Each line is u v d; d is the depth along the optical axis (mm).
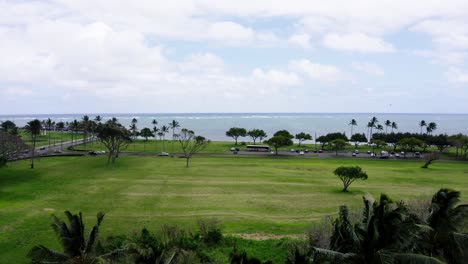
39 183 76562
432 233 21734
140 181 80250
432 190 72938
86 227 45844
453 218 21516
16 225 46312
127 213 53156
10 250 37719
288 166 108750
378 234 19000
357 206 56062
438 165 117875
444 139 153750
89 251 26016
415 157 141000
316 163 117438
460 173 98938
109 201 60906
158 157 128750
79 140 194500
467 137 145750
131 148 162000
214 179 83875
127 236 37469
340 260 18953
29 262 34094
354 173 70500
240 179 84250
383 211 19562
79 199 62156
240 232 43594
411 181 84438
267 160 124625
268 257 32344
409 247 19125
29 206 56469
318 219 50812
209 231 39281
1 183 75750
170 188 72750
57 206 56938
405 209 20812
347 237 20906
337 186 76812
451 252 21000
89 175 87688
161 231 40000
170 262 23156
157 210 55125
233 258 21500
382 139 186000
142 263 22688
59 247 38531
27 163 107000
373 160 129375
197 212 54156
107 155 132375
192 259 27641
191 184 77312
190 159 124375
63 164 106188
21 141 102625
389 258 17547
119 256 25422
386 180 85500
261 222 48844
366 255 19062
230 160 122625
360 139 182125
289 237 39594
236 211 55125
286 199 63969
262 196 66312
